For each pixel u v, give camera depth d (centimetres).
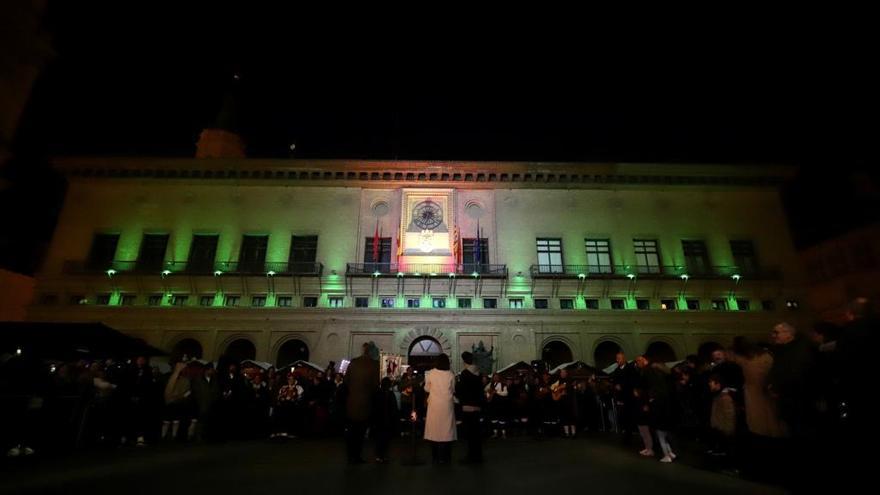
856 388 612
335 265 3288
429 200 3431
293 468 884
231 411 1445
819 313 3247
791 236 3494
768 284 3281
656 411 995
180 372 1477
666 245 3431
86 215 3397
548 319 3139
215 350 3033
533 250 3356
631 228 3459
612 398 1884
